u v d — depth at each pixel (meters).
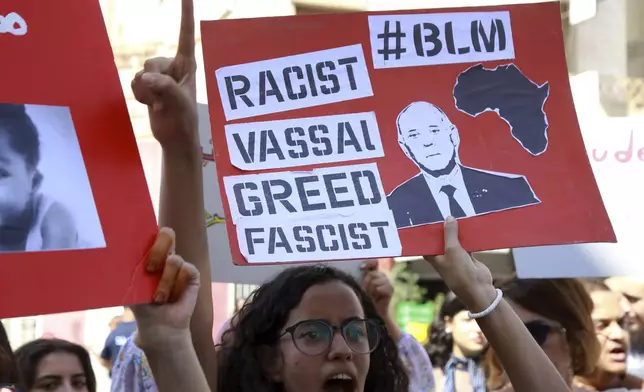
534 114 1.87
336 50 1.84
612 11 8.35
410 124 1.83
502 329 1.69
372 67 1.85
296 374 1.78
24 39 1.52
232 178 1.74
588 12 8.12
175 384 1.45
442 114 1.85
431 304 8.21
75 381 2.80
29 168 1.47
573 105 1.89
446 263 1.74
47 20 1.54
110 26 9.17
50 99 1.52
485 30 1.90
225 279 2.67
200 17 8.49
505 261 6.90
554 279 2.66
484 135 1.85
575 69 8.30
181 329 1.47
